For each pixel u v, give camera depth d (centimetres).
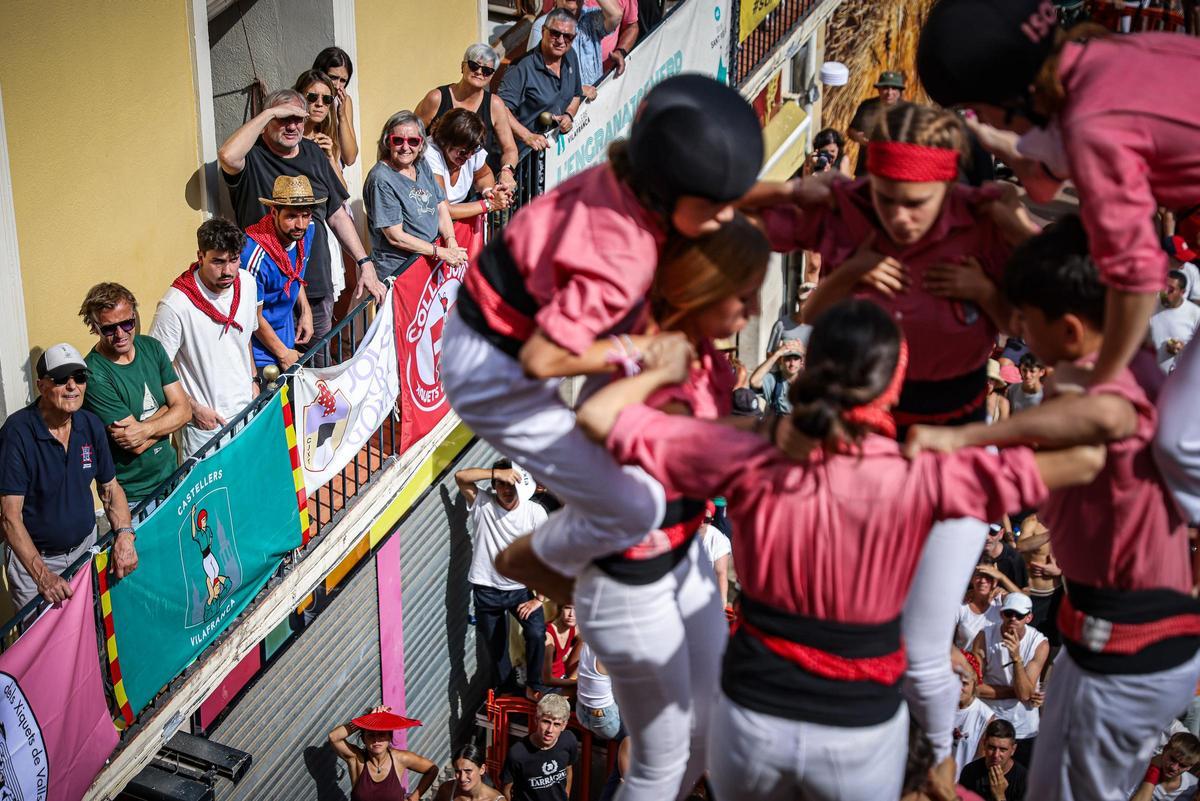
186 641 695
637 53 1047
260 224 774
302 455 752
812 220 343
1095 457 269
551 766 883
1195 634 313
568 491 304
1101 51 276
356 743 919
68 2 720
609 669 328
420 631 999
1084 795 328
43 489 637
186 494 674
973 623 854
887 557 265
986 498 263
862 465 261
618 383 273
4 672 589
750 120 262
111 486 660
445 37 1041
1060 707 329
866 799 277
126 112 766
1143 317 270
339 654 913
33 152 714
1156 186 273
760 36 1316
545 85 965
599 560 320
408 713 1005
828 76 1399
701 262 282
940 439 264
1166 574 310
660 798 340
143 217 790
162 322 719
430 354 862
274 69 945
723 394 330
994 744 738
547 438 299
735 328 300
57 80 721
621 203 270
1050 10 278
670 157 257
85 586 625
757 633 277
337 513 816
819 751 271
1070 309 283
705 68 1159
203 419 728
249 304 737
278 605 774
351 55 931
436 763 1047
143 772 741
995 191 319
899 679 279
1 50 688
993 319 327
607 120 1026
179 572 678
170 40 792
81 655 627
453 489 1008
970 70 279
